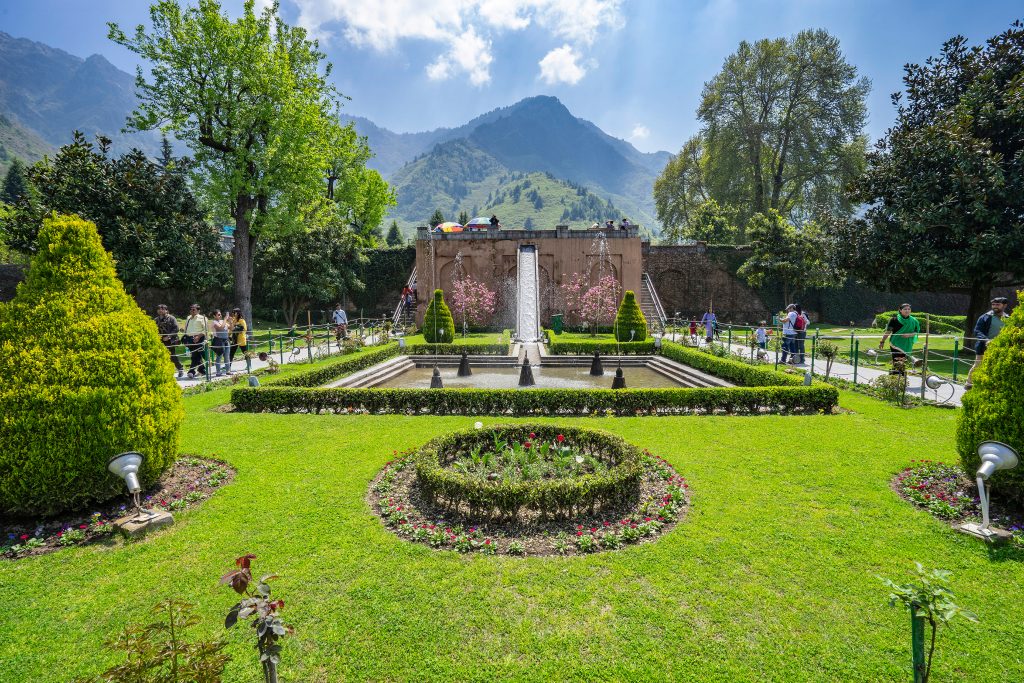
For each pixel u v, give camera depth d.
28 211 16.20
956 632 3.13
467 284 26.12
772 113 34.56
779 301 31.73
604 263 27.06
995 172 13.02
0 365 4.52
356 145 31.22
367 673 2.88
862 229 16.39
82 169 16.64
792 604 3.42
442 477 4.82
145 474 5.06
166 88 17.95
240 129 18.58
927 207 14.16
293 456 6.38
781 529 4.42
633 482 5.00
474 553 4.11
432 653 3.02
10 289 22.83
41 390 4.50
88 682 2.14
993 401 4.64
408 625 3.25
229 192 18.62
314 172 20.55
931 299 31.48
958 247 14.40
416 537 4.34
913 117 16.78
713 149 36.44
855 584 3.62
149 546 4.23
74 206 16.22
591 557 4.02
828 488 5.28
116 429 4.77
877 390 9.59
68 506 4.65
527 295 24.95
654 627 3.21
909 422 7.69
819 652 2.99
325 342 20.83
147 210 17.69
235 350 14.57
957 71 15.66
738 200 35.84
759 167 34.78
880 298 31.33
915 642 2.31
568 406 8.69
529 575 3.78
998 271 14.16
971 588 3.55
